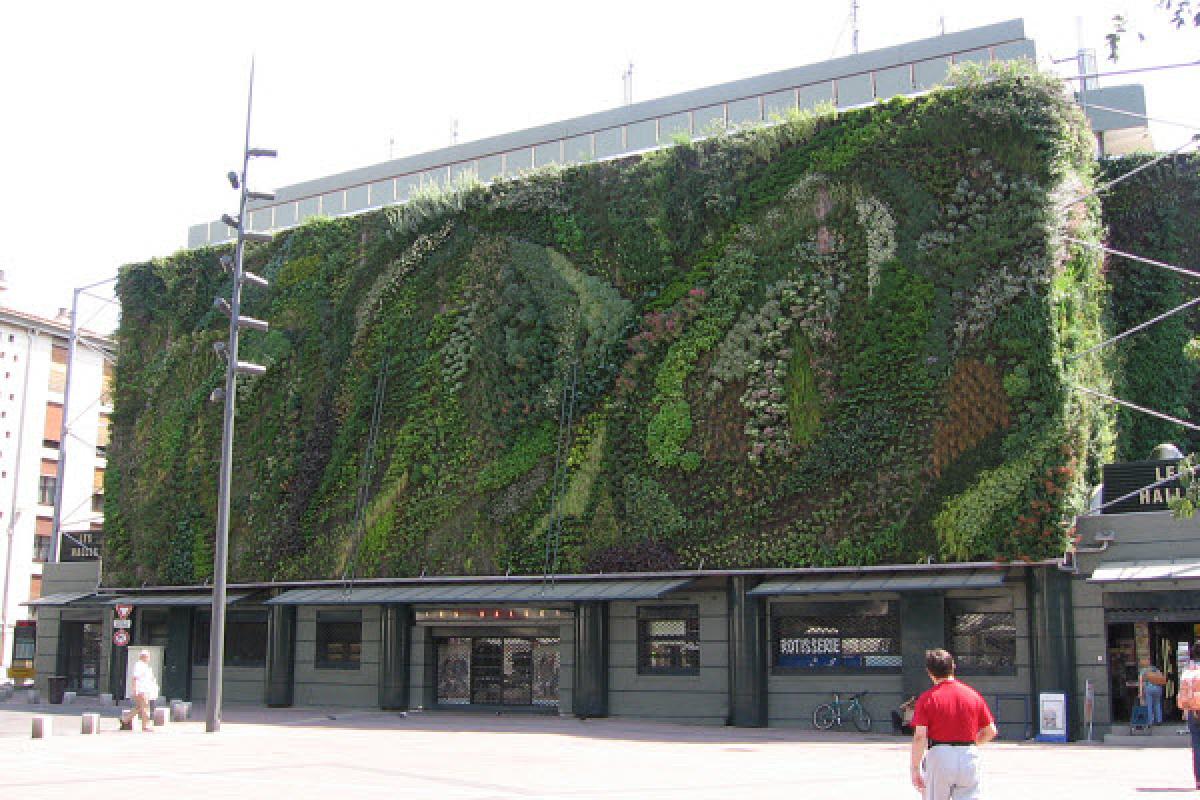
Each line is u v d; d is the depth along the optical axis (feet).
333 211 167.02
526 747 75.92
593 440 107.55
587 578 104.78
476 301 117.70
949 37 129.80
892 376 94.63
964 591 90.99
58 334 212.43
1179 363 114.42
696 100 148.46
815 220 101.30
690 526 100.83
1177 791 51.08
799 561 95.30
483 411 114.11
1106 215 118.32
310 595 119.55
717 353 103.24
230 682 128.88
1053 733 82.89
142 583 139.03
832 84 133.80
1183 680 51.72
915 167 97.86
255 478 129.80
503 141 164.76
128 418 146.41
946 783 31.01
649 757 69.10
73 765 63.87
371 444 121.08
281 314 133.39
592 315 110.83
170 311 146.00
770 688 96.68
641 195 110.93
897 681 91.91
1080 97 122.93
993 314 91.61
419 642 116.57
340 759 67.31
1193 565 82.89
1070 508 86.17
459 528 113.19
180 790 52.16
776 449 97.86
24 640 174.40
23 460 203.62
